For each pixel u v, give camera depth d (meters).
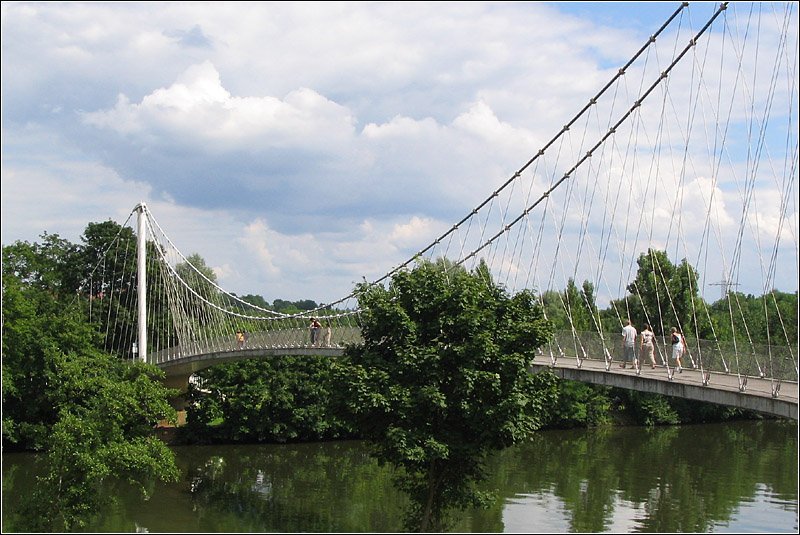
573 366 35.03
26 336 58.06
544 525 37.00
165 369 75.88
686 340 31.31
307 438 72.75
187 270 102.69
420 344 31.34
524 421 30.06
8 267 68.06
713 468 55.28
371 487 49.56
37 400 58.31
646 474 52.88
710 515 39.88
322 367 73.25
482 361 30.09
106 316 92.75
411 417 29.88
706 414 86.44
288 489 48.94
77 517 33.97
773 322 57.31
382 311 32.12
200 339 84.25
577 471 54.06
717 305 70.19
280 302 131.25
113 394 39.16
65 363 47.84
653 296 69.62
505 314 32.16
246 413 70.62
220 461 60.31
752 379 27.92
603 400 81.94
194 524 36.38
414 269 33.53
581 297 79.06
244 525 36.12
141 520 37.62
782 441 70.25
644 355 35.25
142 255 83.75
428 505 30.38
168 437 70.75
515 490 47.00
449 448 29.69
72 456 35.09
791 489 47.38
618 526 36.88
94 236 96.81
